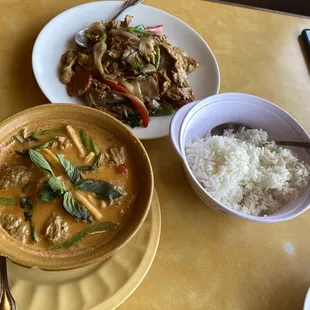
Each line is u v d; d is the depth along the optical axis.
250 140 1.16
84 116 0.97
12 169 0.87
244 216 0.91
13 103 1.16
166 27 1.48
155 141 1.18
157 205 1.01
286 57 1.59
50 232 0.81
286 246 1.06
